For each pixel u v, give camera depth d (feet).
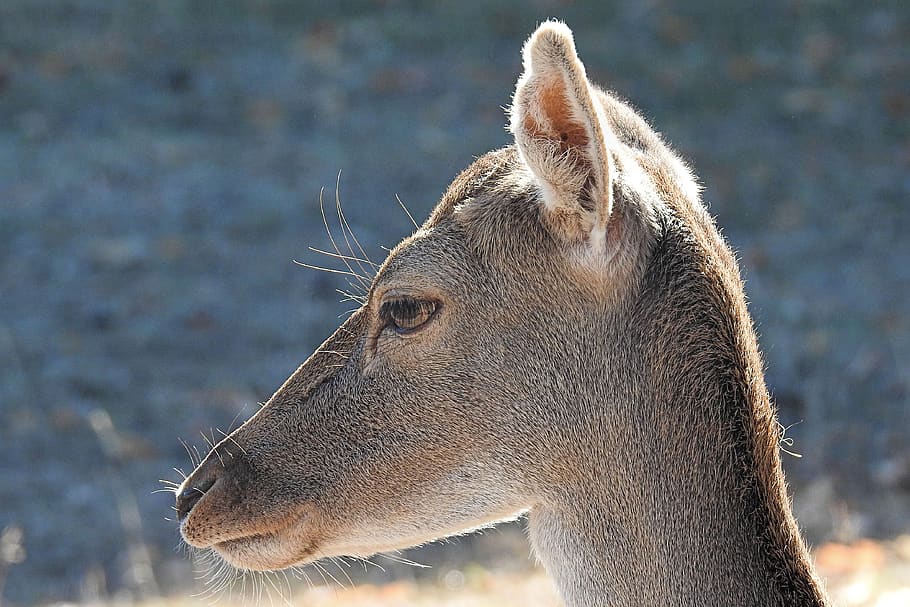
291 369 81.82
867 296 88.89
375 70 120.47
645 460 30.12
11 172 103.96
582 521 30.71
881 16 128.88
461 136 110.52
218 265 93.15
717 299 30.09
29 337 84.84
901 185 104.32
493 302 30.71
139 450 73.72
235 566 33.35
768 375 79.41
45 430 75.72
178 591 61.87
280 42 124.98
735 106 115.34
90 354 83.35
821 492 67.97
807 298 88.79
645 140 33.19
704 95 116.57
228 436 33.37
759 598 29.53
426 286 31.07
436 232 31.55
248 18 128.47
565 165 29.09
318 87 117.91
